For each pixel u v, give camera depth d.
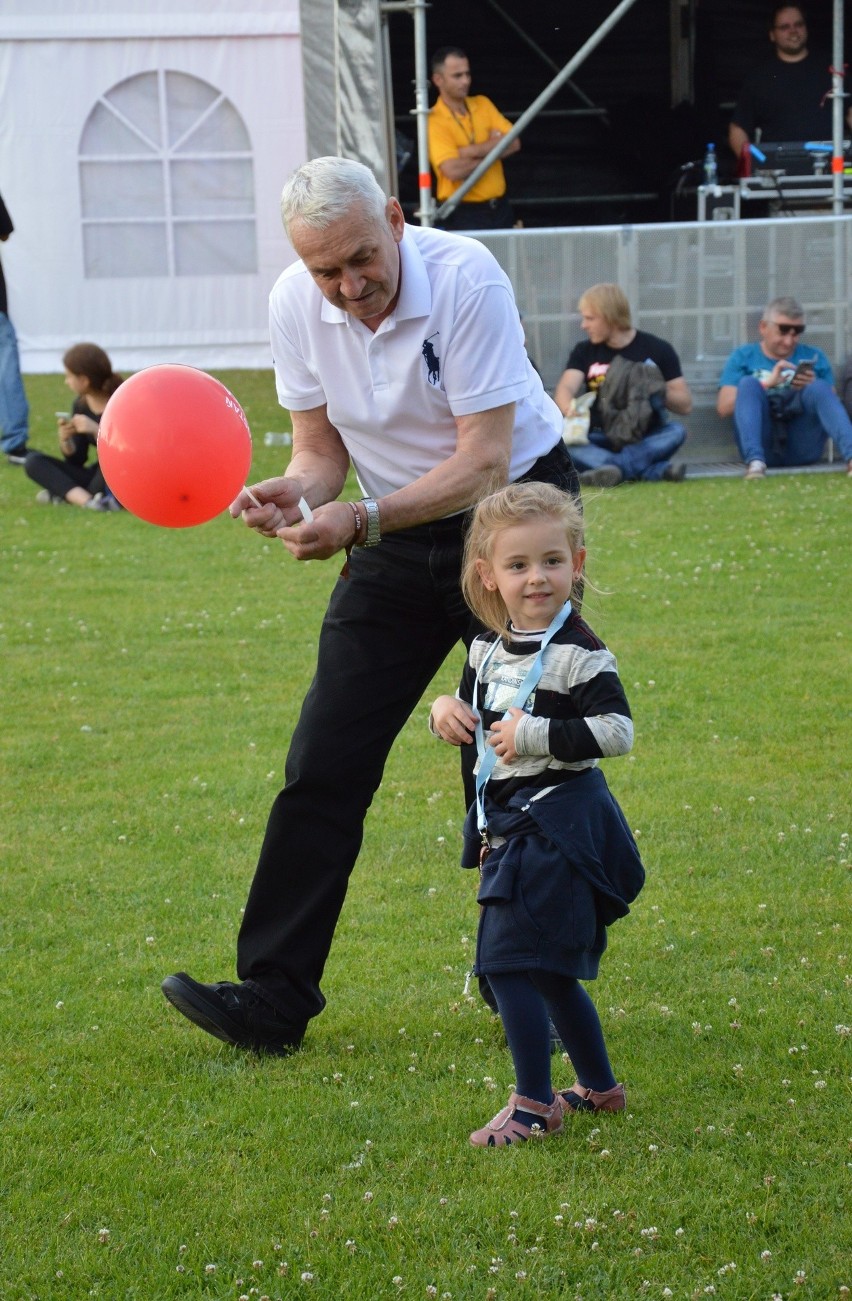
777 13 13.49
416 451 3.55
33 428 13.78
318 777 3.56
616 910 3.13
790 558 8.56
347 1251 2.72
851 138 13.46
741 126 13.51
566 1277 2.64
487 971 3.09
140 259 17.48
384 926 4.23
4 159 17.08
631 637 7.13
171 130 17.19
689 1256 2.68
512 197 15.61
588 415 11.24
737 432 11.42
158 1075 3.43
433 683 6.66
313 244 3.16
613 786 5.24
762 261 11.66
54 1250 2.75
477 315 3.37
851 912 4.19
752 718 5.91
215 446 2.97
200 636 7.52
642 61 15.52
